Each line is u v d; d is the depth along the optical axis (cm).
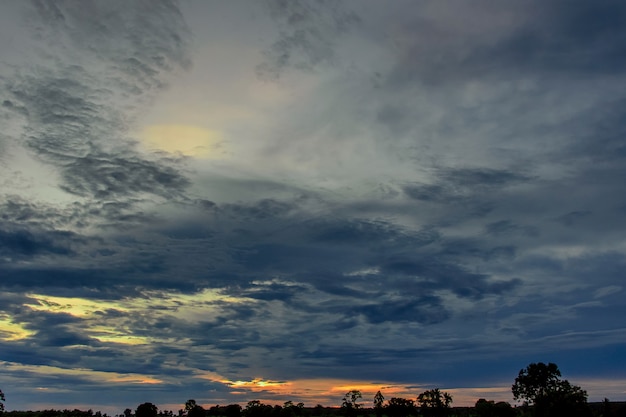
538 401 9712
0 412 17750
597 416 10844
